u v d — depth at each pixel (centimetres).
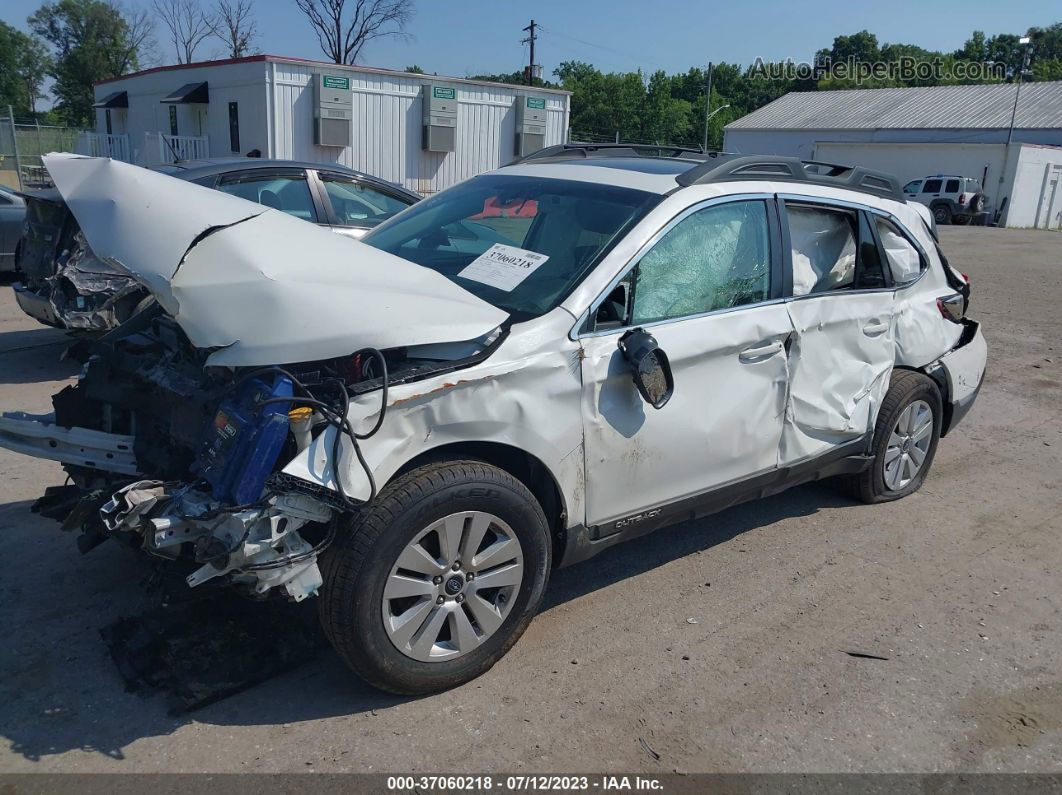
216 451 292
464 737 306
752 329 397
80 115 6238
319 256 337
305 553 286
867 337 466
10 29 6838
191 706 309
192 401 319
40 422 356
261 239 335
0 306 1011
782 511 519
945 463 619
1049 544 490
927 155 4306
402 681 314
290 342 295
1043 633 396
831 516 514
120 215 339
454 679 327
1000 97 4819
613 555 452
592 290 348
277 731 303
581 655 360
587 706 327
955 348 536
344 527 297
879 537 488
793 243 433
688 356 370
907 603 417
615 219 379
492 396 315
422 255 414
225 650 333
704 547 466
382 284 329
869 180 496
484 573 326
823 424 444
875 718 330
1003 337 1055
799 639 381
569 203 401
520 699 329
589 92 6694
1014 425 720
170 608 351
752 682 348
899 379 502
